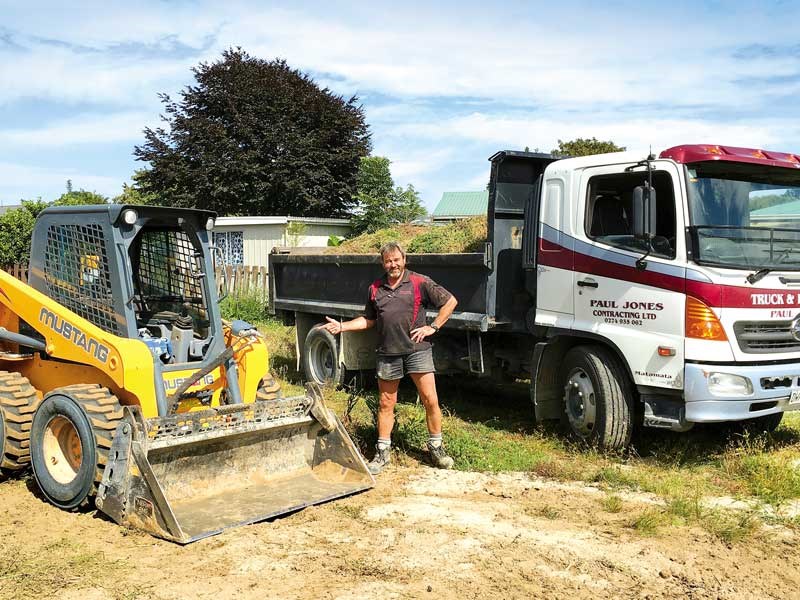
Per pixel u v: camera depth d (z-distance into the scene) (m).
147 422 4.89
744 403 6.30
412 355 6.36
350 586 4.08
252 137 38.19
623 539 4.87
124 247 5.54
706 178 6.52
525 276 8.04
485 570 4.31
